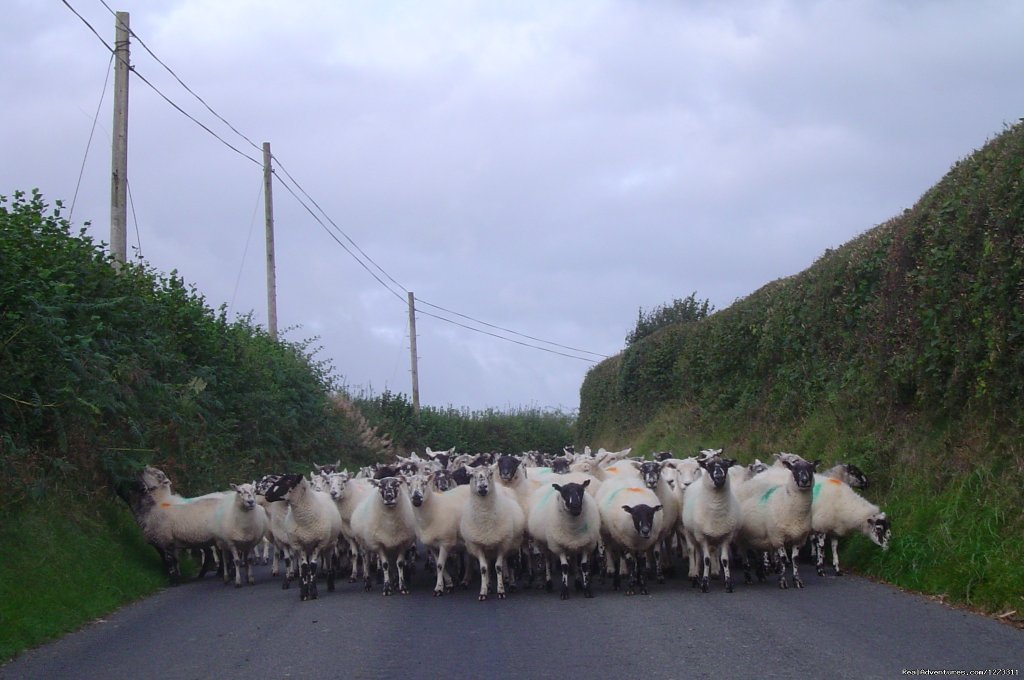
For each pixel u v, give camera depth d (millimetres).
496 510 13367
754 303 28125
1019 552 11453
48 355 15977
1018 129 15875
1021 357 13859
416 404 56750
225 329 26656
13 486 14219
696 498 13914
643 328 61875
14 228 16781
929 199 18203
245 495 15367
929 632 9625
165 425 20062
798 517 13383
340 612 12289
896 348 18109
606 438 44281
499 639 10109
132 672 9117
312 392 32656
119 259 19984
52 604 12055
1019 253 14141
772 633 9789
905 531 14102
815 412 21719
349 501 16453
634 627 10477
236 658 9523
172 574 16406
